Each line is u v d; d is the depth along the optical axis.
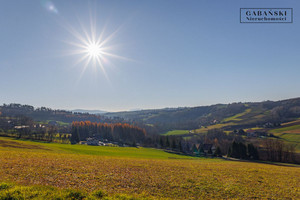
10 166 18.45
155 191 15.88
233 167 36.94
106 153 68.81
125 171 22.06
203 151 133.75
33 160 23.52
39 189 12.17
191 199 15.05
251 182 22.45
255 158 98.50
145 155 76.81
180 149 136.62
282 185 22.58
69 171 18.95
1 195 10.45
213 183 20.16
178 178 20.95
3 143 58.88
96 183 15.92
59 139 141.50
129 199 12.46
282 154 99.31
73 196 11.75
